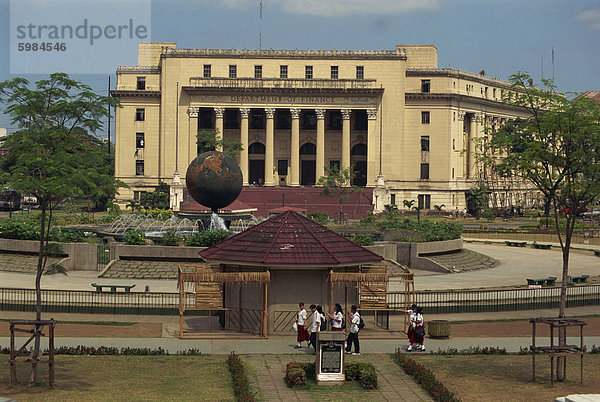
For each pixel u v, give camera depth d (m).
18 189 30.41
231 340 38.72
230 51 146.12
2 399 23.03
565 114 34.84
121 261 63.84
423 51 151.62
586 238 95.88
